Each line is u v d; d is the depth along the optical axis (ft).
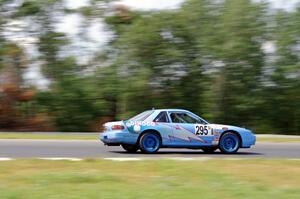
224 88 166.40
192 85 171.63
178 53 164.14
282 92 168.66
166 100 170.71
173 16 166.40
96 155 59.67
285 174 42.32
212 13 165.48
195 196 31.12
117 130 62.44
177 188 34.04
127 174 40.70
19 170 42.06
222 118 167.02
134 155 60.23
